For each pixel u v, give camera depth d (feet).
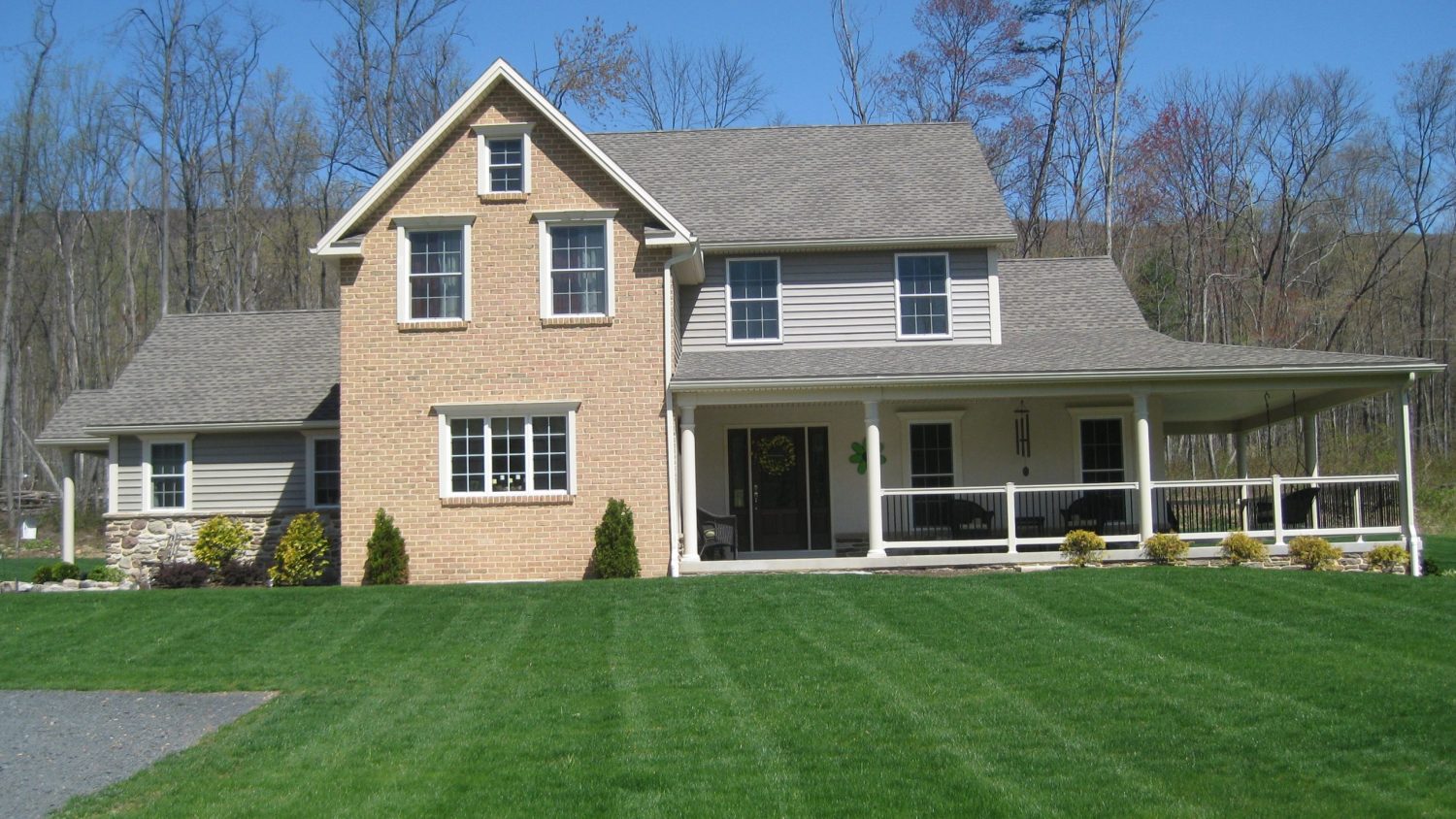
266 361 87.97
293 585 72.23
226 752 36.17
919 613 53.47
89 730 39.96
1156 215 152.66
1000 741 34.68
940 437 78.89
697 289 77.56
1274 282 155.12
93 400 88.89
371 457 69.36
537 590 62.13
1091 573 63.05
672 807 29.96
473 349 69.56
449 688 43.73
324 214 159.02
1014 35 146.20
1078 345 75.15
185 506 81.97
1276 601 54.34
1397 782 30.35
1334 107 153.58
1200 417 93.81
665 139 92.38
